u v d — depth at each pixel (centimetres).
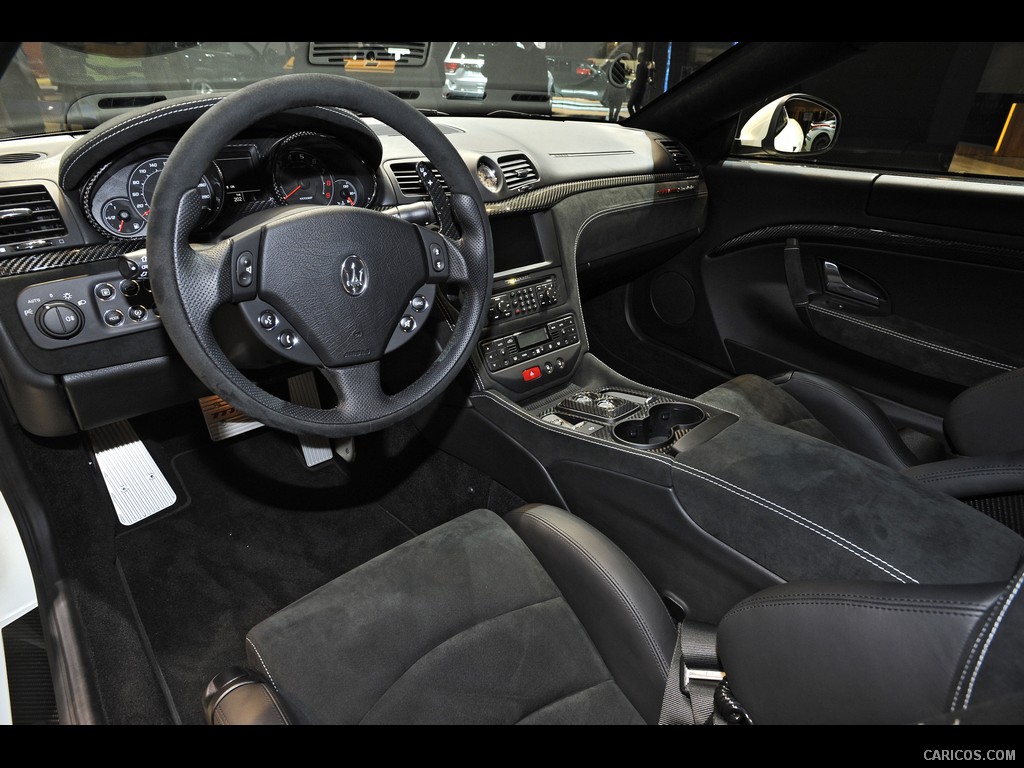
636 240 207
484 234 103
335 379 96
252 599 159
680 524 122
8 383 118
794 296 211
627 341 260
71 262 112
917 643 55
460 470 180
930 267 182
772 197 207
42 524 148
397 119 89
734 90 191
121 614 147
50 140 133
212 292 82
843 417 163
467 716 89
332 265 89
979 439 126
